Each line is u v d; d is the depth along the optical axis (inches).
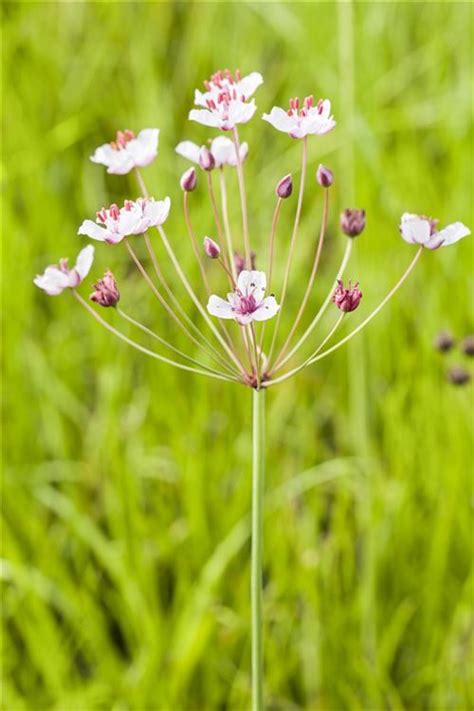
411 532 44.6
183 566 44.1
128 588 42.8
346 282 48.1
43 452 47.6
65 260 34.3
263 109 57.4
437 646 43.5
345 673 43.0
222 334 48.1
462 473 44.4
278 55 61.7
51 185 56.4
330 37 55.9
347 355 47.9
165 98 58.7
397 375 48.3
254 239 51.6
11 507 45.3
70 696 42.0
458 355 46.1
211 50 60.6
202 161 34.0
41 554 43.7
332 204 52.9
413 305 49.4
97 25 62.1
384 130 52.9
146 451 46.4
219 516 45.1
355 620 43.3
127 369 48.1
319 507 45.5
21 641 44.6
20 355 48.3
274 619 43.5
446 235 33.5
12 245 50.8
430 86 57.1
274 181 52.9
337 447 48.2
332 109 51.9
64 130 55.6
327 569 43.4
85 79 59.0
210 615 42.0
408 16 61.4
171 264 49.4
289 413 48.4
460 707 42.2
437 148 57.1
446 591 44.4
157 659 42.2
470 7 57.7
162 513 45.3
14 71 59.8
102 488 46.7
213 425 47.4
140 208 33.1
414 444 45.3
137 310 49.1
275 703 43.1
